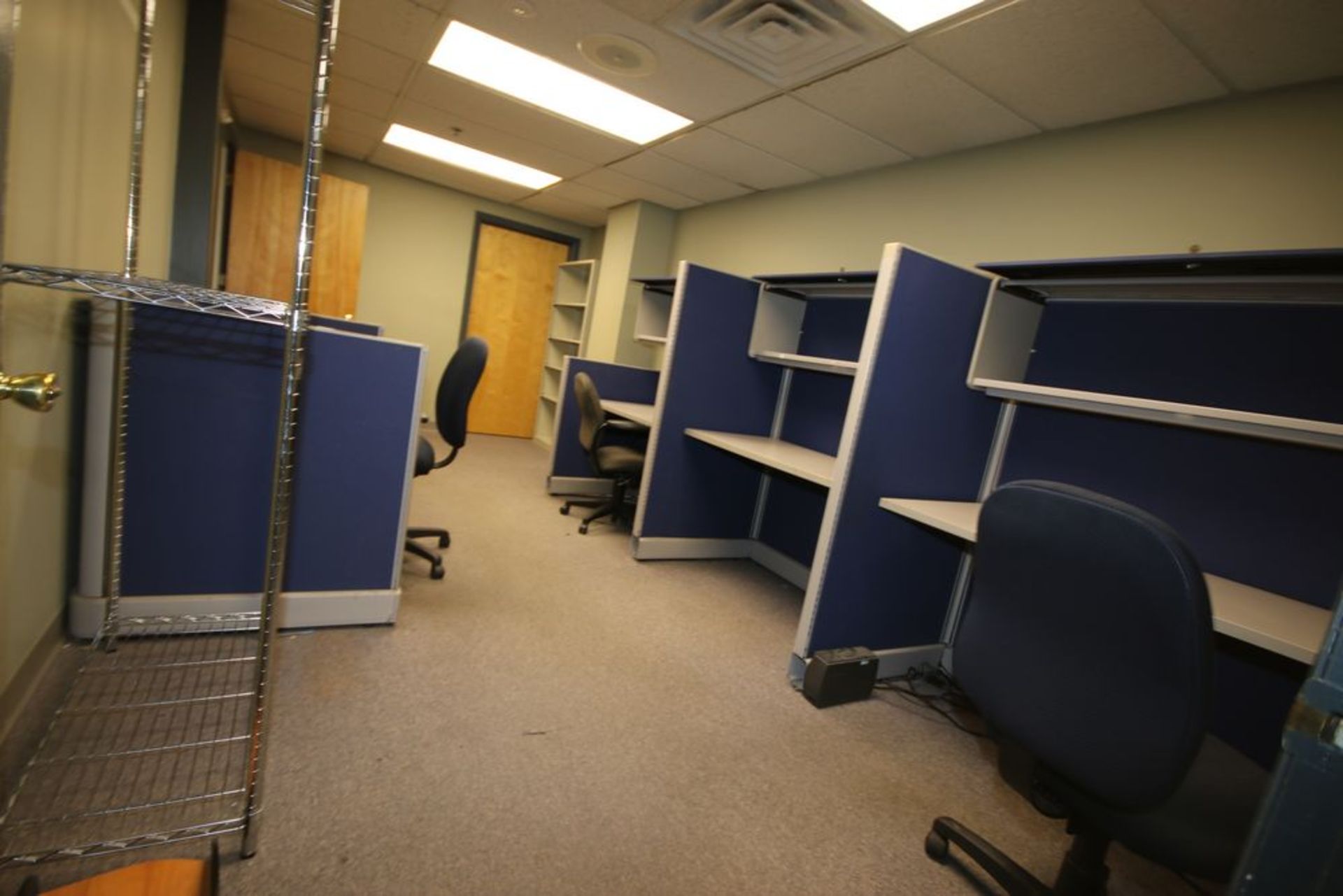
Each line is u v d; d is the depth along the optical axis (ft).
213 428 5.53
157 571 5.54
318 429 5.91
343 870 3.65
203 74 9.24
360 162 17.53
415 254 18.62
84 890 2.60
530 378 20.79
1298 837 1.71
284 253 14.37
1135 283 5.86
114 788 3.94
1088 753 3.01
